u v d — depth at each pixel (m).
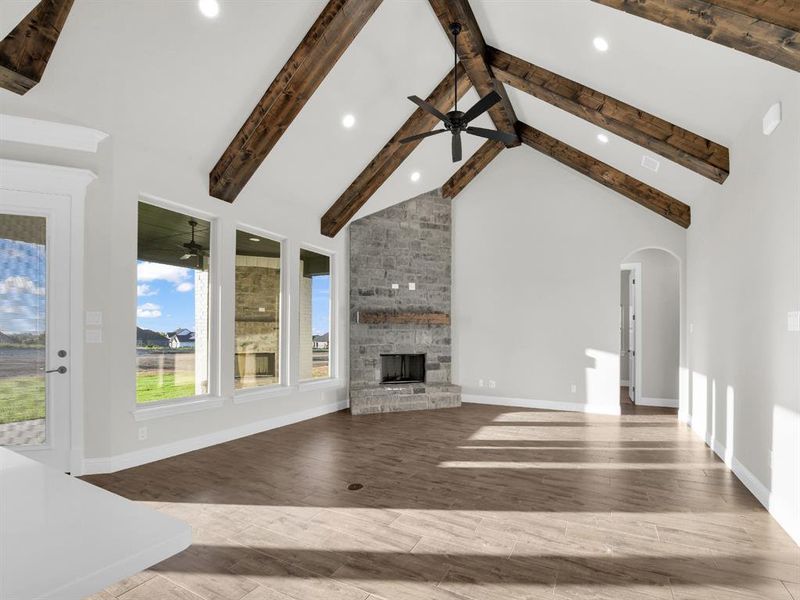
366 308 6.93
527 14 4.04
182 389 4.57
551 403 6.93
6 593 0.65
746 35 2.57
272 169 5.08
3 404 3.54
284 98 4.13
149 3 3.13
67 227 3.70
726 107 3.66
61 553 0.76
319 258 6.61
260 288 5.54
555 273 6.98
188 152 4.35
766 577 2.37
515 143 7.02
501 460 4.30
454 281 7.66
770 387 3.20
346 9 3.74
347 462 4.19
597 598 2.18
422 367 7.39
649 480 3.80
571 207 6.91
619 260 6.58
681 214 5.92
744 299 3.77
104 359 3.80
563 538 2.77
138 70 3.49
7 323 3.55
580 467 4.12
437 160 6.74
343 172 5.80
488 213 7.48
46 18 2.93
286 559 2.50
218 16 3.41
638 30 3.39
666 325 7.12
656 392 7.16
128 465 3.92
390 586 2.26
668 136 4.36
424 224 7.39
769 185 3.22
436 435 5.22
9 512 0.90
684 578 2.35
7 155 3.48
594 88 4.52
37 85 3.29
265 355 5.58
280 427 5.56
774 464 3.12
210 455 4.34
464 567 2.44
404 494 3.44
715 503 3.33
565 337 6.88
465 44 4.64
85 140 3.71
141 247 4.25
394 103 5.21
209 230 4.86
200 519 2.97
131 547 0.79
